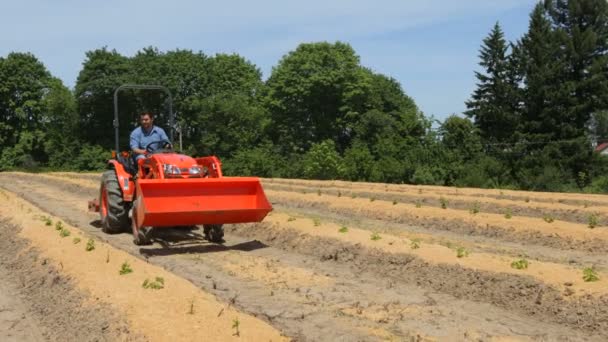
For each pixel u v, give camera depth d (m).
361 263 8.33
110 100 46.62
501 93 38.09
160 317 5.35
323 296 6.71
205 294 6.18
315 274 7.79
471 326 5.77
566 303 6.14
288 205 16.14
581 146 32.06
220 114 46.97
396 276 7.71
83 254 7.92
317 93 49.66
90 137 49.78
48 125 53.88
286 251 9.45
